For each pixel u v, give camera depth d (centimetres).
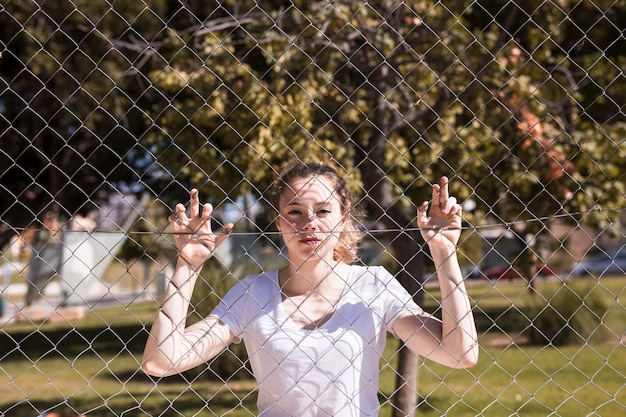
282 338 230
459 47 529
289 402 228
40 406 823
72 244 1262
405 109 539
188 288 231
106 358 1186
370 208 552
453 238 231
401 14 486
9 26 862
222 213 557
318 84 504
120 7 848
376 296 237
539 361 1032
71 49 879
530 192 612
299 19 498
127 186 1027
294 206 240
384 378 886
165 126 558
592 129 594
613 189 578
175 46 541
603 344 1152
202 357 235
